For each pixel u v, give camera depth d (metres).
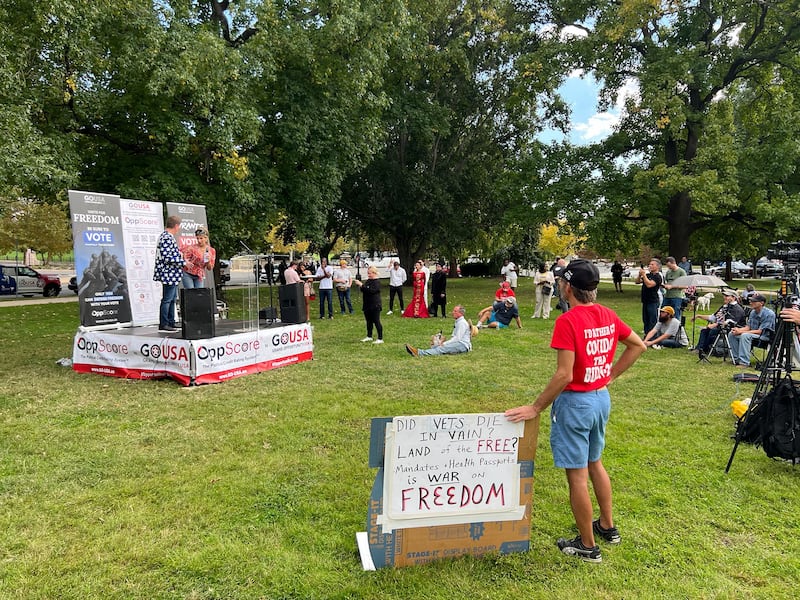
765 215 18.56
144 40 12.26
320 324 13.31
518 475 3.01
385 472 2.83
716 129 18.81
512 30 24.53
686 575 2.88
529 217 22.61
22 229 34.28
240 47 14.21
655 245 29.75
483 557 3.00
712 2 20.12
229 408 5.92
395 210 26.17
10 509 3.52
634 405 6.23
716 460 4.51
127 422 5.39
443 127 23.72
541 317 14.69
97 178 14.79
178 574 2.82
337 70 16.02
